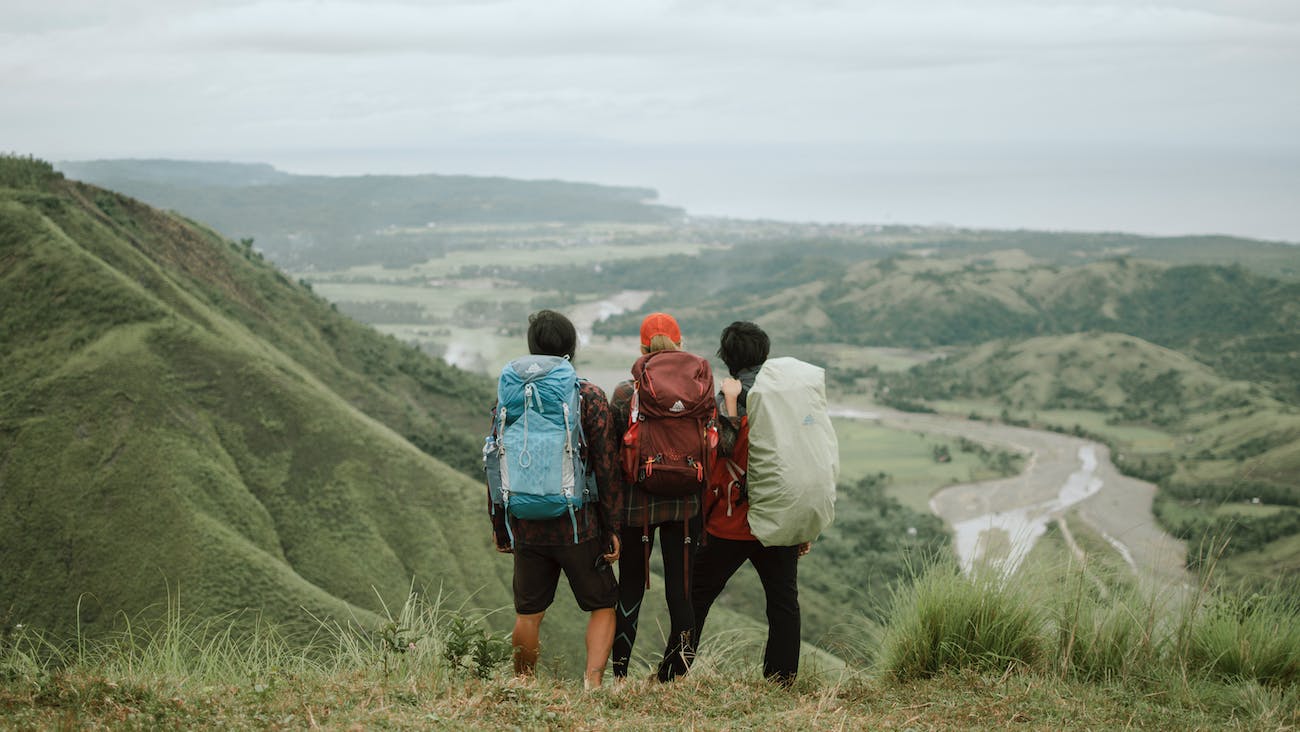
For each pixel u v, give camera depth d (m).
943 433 152.38
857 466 125.25
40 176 76.81
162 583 43.75
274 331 85.62
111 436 53.09
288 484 56.38
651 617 36.25
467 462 82.44
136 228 83.38
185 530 47.09
